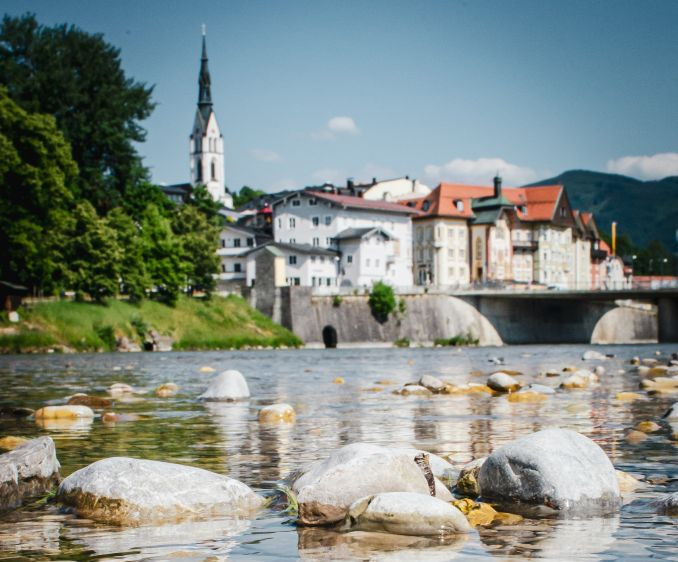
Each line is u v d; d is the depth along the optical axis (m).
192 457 14.10
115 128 95.88
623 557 7.85
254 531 9.03
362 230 127.06
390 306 113.44
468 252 149.50
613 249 190.00
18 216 74.56
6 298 77.38
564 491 9.88
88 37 97.75
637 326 138.38
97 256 86.12
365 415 21.23
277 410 20.50
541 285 138.25
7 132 75.31
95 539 8.70
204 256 105.12
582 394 26.89
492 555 7.93
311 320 108.56
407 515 8.93
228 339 97.12
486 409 22.44
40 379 39.03
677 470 12.39
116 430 18.17
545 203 159.62
